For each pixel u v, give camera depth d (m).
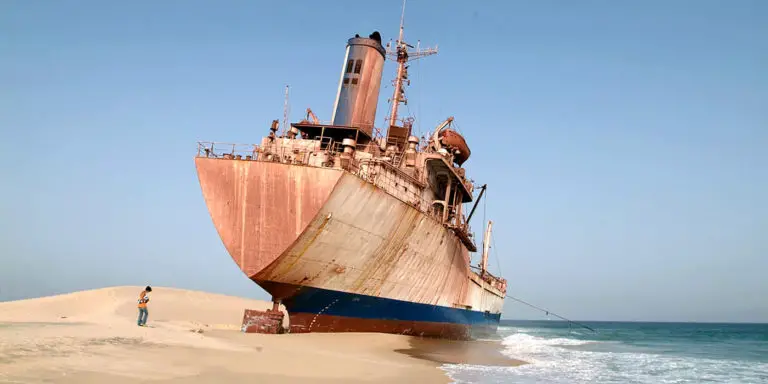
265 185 19.22
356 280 22.31
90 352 11.89
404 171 26.16
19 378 8.58
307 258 19.77
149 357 12.16
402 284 25.38
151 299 36.66
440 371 16.69
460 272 33.09
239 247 19.52
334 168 18.69
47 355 10.88
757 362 26.94
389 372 14.90
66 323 19.91
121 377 9.63
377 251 22.42
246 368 12.45
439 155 26.70
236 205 19.58
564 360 25.11
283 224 19.00
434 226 26.19
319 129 24.52
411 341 24.59
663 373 21.73
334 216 19.31
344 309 22.69
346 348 19.27
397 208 22.33
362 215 20.52
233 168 19.67
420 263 26.20
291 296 20.88
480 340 38.88
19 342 12.48
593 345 39.91
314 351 17.23
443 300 30.77
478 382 15.08
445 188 31.45
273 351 15.84
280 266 19.47
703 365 25.08
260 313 20.73
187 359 12.59
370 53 26.12
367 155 23.62
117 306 31.11
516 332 72.81
